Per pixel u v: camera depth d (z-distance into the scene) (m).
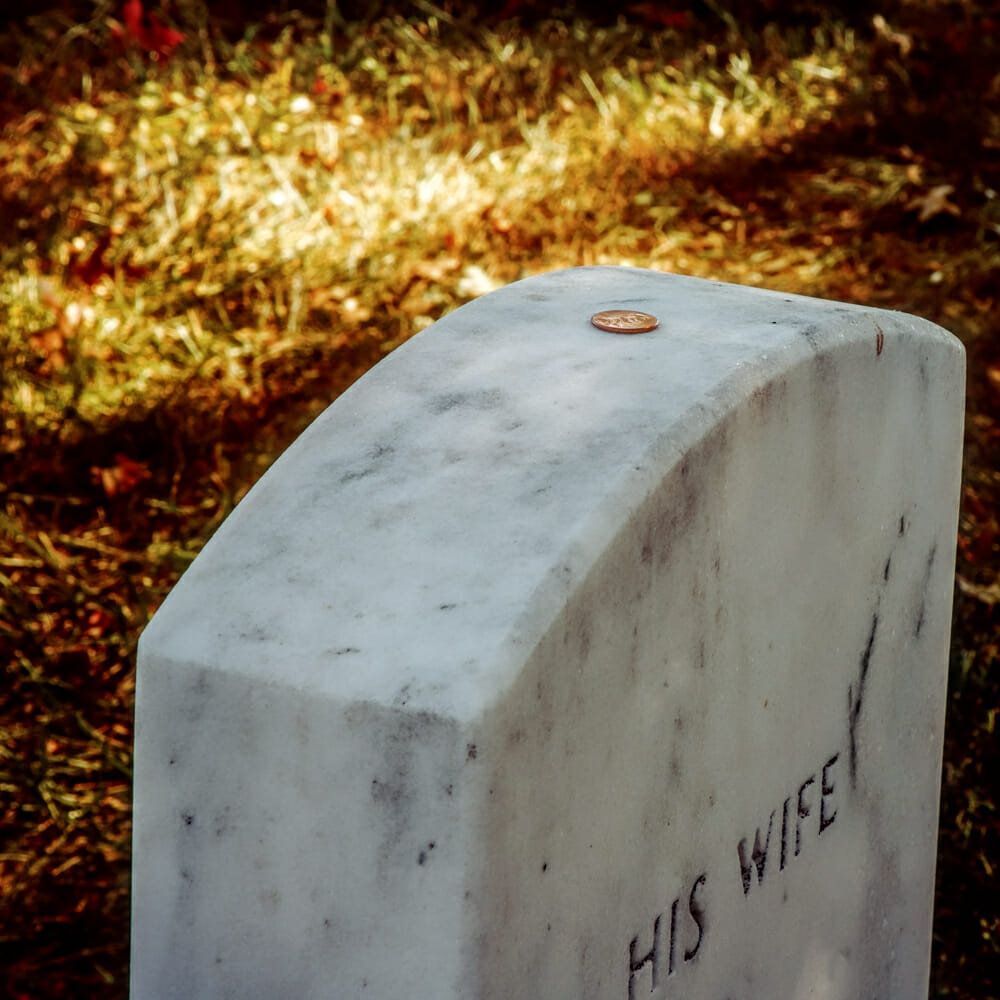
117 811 2.30
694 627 1.18
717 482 1.17
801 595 1.36
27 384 3.35
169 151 4.46
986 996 2.04
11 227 3.94
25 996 2.02
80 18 5.64
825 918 1.57
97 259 3.76
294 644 0.99
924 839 1.77
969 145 4.66
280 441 3.22
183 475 3.12
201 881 1.05
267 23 5.68
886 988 1.77
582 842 1.08
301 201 4.16
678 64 5.34
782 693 1.37
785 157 4.70
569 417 1.14
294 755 0.99
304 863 1.01
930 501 1.57
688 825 1.24
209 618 1.02
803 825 1.48
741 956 1.40
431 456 1.12
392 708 0.94
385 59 5.34
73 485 3.09
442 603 0.99
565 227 4.15
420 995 0.99
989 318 3.73
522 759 0.98
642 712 1.13
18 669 2.54
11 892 2.15
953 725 2.38
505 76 5.07
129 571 2.83
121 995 2.03
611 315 1.30
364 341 3.58
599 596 1.03
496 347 1.26
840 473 1.37
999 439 3.22
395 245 4.00
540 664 0.98
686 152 4.67
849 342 1.33
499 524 1.04
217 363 3.47
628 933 1.18
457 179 4.37
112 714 2.48
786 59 5.35
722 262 4.08
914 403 1.47
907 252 4.11
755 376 1.20
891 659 1.58
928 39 5.32
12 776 2.30
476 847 0.95
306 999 1.04
